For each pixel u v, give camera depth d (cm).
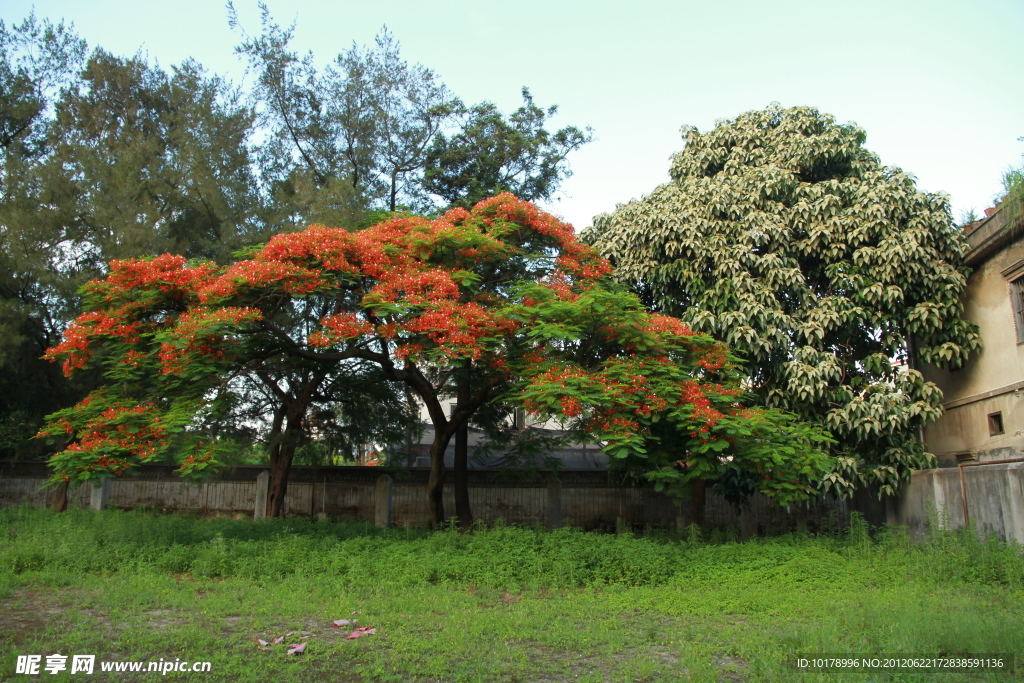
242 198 1516
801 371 1241
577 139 1952
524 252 1226
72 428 1027
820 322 1264
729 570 955
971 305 1352
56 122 1750
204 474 1289
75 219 1481
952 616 660
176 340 945
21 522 1280
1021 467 930
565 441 1365
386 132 1802
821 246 1328
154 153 1639
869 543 1054
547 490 1608
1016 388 1213
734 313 1266
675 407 1047
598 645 621
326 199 1445
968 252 1307
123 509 1666
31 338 1441
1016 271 1206
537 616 717
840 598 813
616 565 950
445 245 1121
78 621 669
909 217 1304
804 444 1155
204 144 1579
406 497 1638
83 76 1852
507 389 1230
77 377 1487
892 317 1288
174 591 815
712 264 1338
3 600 765
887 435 1251
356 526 1290
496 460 1853
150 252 1423
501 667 549
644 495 1598
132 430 967
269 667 539
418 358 1052
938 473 1148
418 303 1003
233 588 849
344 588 858
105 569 945
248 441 1520
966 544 951
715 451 1050
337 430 1608
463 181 1875
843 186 1338
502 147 1873
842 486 1234
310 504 1656
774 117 1502
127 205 1438
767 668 530
